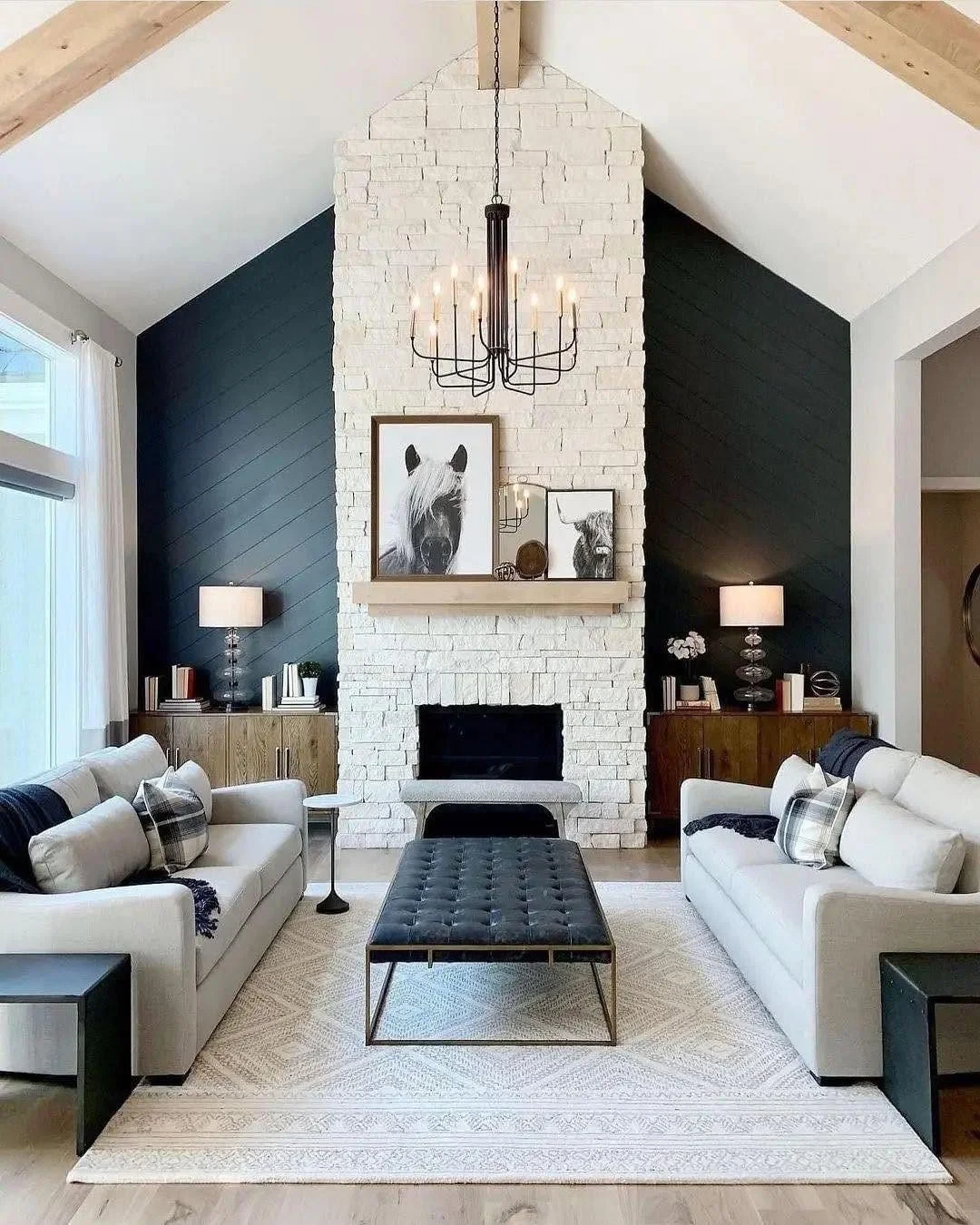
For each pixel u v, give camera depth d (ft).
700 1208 7.80
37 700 17.39
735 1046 10.56
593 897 11.47
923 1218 7.67
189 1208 7.79
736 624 19.74
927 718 24.72
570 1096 9.50
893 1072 9.28
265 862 13.05
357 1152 8.53
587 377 18.98
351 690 19.25
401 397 19.06
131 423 20.85
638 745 19.15
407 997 11.85
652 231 21.02
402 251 18.95
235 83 15.46
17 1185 8.09
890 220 16.34
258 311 21.22
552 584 18.58
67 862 10.30
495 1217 7.68
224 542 21.25
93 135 14.82
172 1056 9.66
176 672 20.15
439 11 16.89
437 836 19.24
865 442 19.85
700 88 16.43
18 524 16.60
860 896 9.58
